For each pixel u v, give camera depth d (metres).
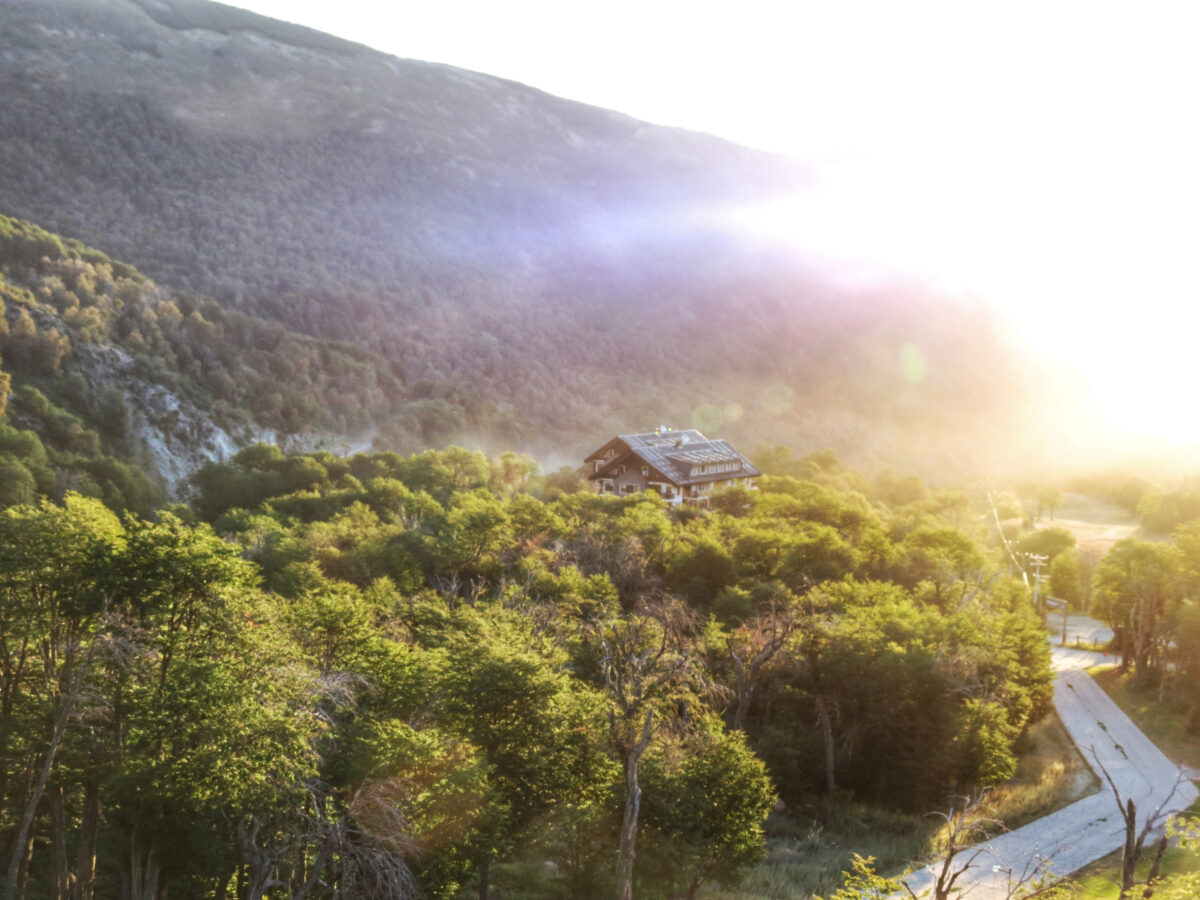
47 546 32.66
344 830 28.05
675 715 41.00
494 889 36.66
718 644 56.28
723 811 37.34
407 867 28.61
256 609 35.28
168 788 27.73
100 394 165.75
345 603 38.62
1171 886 27.20
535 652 41.12
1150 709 79.38
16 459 102.50
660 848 35.59
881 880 28.45
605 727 36.78
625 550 78.25
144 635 31.33
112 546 33.44
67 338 170.75
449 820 30.94
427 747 30.84
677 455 147.75
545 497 143.00
